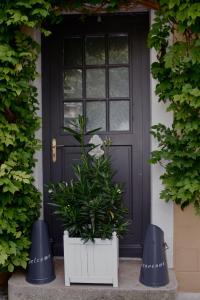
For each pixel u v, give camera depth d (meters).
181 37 2.82
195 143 2.70
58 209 2.85
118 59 3.27
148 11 3.16
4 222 2.75
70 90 3.32
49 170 3.32
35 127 2.97
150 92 3.15
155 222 2.98
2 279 3.10
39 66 3.21
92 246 2.67
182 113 2.72
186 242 2.97
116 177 3.27
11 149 2.86
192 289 2.98
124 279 2.78
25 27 2.94
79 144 3.29
